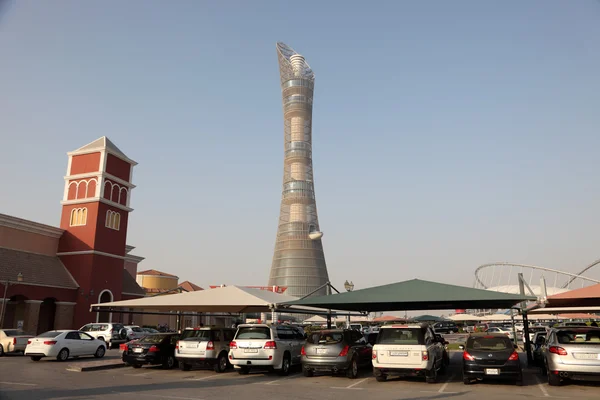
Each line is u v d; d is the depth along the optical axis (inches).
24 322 1568.7
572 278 4313.5
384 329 665.6
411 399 528.7
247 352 727.1
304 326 2709.2
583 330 601.3
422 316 2069.4
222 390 592.7
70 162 1958.7
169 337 881.5
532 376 751.1
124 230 1988.2
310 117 6092.5
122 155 2009.1
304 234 5684.1
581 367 564.7
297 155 5846.5
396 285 784.9
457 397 541.3
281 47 6491.1
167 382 669.3
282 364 743.7
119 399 519.8
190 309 1013.8
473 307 923.4
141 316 2207.2
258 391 584.7
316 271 5600.4
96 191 1873.8
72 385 632.4
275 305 824.9
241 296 863.7
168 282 3267.7
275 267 5713.6
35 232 1756.9
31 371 805.9
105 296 1867.6
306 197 5757.9
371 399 527.8
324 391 586.2
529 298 705.0
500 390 595.5
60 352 995.3
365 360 770.8
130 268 2554.1
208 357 769.6
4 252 1599.4
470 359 620.7
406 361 635.5
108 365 866.8
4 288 1496.1
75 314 1744.6
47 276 1683.1
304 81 6082.7
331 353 687.7
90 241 1819.6
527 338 964.6
